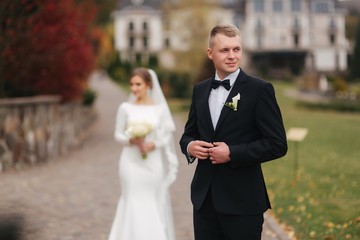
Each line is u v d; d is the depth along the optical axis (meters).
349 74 59.72
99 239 4.56
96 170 8.84
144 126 4.16
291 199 6.57
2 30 9.50
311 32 73.38
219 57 2.55
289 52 70.88
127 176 4.20
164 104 4.52
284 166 10.01
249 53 71.44
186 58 39.59
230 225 2.53
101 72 64.88
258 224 2.56
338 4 74.31
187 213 5.68
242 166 2.51
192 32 39.91
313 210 5.88
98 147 12.73
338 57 73.94
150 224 4.07
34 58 10.30
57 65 10.89
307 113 27.11
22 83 11.00
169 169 4.48
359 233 4.78
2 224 1.07
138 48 71.00
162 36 71.00
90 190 6.95
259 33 70.69
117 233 4.14
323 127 19.08
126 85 52.91
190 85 37.97
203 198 2.60
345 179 8.32
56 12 10.17
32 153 9.27
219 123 2.55
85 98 19.64
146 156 4.24
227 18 69.69
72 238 4.57
